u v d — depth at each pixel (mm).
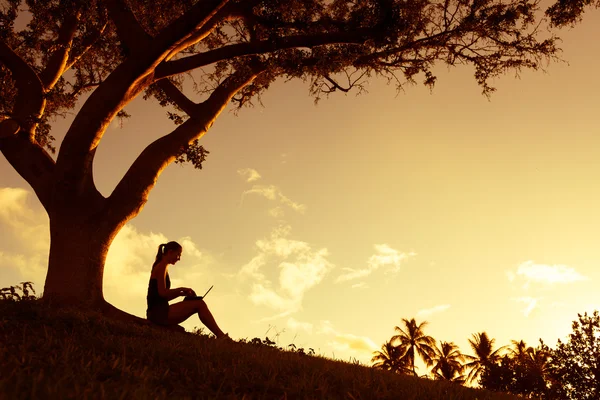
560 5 14266
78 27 16125
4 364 3914
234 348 6832
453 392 6074
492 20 14312
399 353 74312
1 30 15500
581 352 29938
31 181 12836
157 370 4781
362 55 14383
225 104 14719
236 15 13836
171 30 12023
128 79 12281
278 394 4719
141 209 12820
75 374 3982
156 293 8539
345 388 5238
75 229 11969
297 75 14625
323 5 14625
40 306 7207
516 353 57906
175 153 13539
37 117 13344
